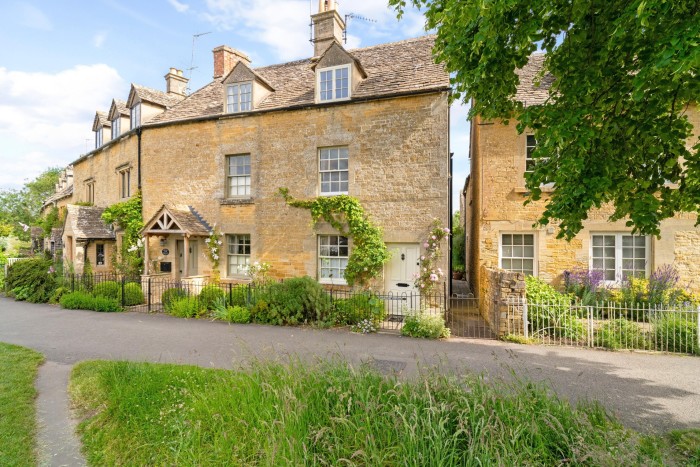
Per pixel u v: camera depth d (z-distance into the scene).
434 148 10.73
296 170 12.34
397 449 3.15
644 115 3.99
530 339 7.69
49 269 14.38
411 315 8.78
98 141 20.48
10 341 7.98
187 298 11.05
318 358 4.94
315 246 12.01
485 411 3.41
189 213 13.65
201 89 16.39
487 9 3.59
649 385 5.32
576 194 3.72
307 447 3.35
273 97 13.52
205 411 4.12
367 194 11.36
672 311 7.27
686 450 3.58
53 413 4.68
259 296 10.20
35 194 44.91
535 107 4.50
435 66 11.67
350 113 11.62
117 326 9.37
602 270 10.81
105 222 16.53
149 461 3.56
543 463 3.05
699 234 10.23
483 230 11.57
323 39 13.98
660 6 3.03
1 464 3.58
